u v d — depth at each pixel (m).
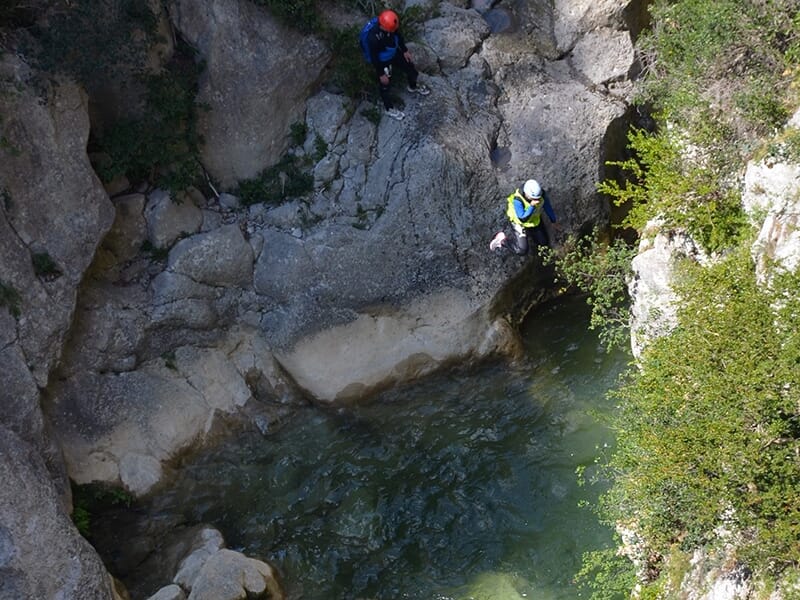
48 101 10.91
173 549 10.77
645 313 10.45
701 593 7.77
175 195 12.16
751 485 7.16
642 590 8.30
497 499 11.09
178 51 12.30
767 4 10.04
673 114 10.57
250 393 12.36
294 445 12.04
